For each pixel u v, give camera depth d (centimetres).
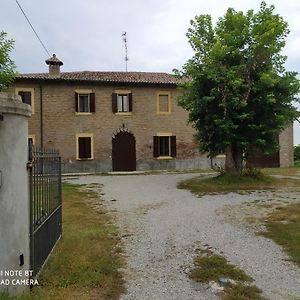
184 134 2609
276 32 1634
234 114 1585
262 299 475
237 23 1697
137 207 1139
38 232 529
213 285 524
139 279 547
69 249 666
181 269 591
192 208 1106
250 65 1656
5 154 429
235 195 1352
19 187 448
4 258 427
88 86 2455
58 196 730
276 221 894
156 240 761
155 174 2238
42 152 559
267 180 1698
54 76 2434
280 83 1620
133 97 2527
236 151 1730
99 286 510
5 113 427
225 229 841
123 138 2509
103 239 756
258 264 607
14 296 431
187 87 1722
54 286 499
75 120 2433
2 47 729
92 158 2450
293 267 591
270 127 1623
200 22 1773
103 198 1318
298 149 3319
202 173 2252
